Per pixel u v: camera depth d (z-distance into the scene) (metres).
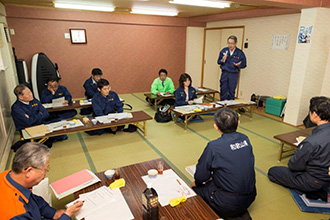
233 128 1.58
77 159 2.87
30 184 1.11
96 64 6.01
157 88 5.08
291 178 2.18
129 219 1.21
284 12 4.41
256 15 4.98
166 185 1.52
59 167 2.67
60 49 5.53
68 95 4.22
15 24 4.98
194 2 3.92
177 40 6.85
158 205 1.33
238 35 5.94
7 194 1.01
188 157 2.94
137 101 5.71
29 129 2.68
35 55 5.00
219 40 6.61
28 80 5.07
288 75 4.83
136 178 1.60
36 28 5.18
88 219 1.21
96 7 4.87
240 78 6.07
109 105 3.65
